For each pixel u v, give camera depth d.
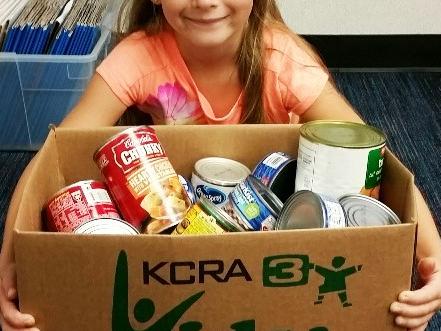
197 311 0.58
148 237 0.54
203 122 1.11
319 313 0.59
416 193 0.74
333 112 1.04
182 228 0.65
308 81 1.06
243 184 0.72
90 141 0.78
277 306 0.58
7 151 1.80
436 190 1.66
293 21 2.34
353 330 0.60
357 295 0.59
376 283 0.58
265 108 1.10
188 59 1.07
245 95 1.09
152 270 0.56
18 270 0.56
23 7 1.75
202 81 1.09
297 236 0.55
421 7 2.30
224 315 0.58
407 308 0.60
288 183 0.80
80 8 1.76
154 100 1.09
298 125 0.82
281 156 0.80
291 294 0.58
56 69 1.65
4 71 1.66
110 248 0.55
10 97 1.71
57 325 0.59
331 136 0.73
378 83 2.30
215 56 1.05
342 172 0.71
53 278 0.56
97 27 1.69
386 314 0.60
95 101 1.02
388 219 0.65
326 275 0.57
